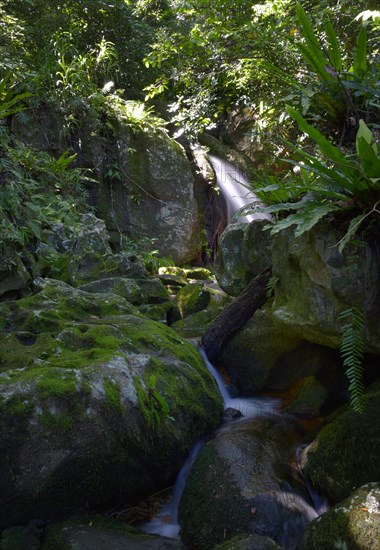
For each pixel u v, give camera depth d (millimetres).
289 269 2754
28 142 6262
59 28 7230
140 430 2338
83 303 3295
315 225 2445
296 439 2658
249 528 2082
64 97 6488
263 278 3244
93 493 2211
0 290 3695
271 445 2566
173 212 7223
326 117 2750
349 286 2346
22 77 6000
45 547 2027
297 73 4434
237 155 7930
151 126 7191
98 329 2861
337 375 3059
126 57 8195
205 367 3166
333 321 2461
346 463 2234
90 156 6758
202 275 6574
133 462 2312
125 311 3395
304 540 1992
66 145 6609
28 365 2451
